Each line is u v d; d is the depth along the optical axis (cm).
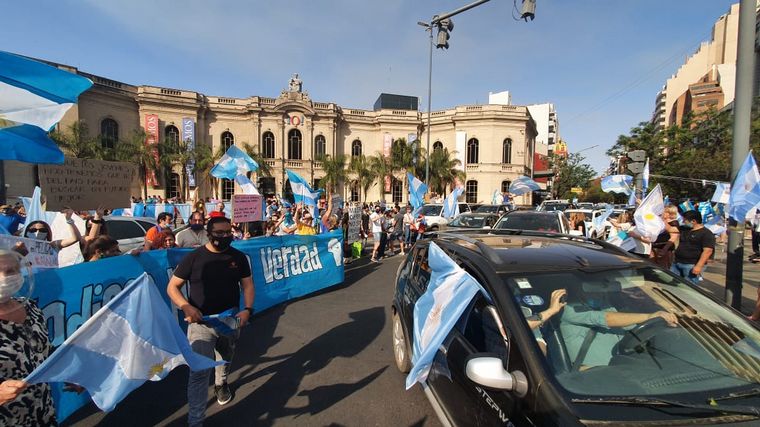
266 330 546
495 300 233
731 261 471
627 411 171
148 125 3675
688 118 2856
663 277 263
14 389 172
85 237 514
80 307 363
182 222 1989
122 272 414
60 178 479
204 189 3788
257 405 349
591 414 169
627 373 198
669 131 2905
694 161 2464
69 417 329
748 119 451
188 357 244
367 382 389
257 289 632
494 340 229
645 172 1020
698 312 239
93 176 514
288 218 1062
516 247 299
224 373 349
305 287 735
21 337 192
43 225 496
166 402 355
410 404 347
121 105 3575
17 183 2617
